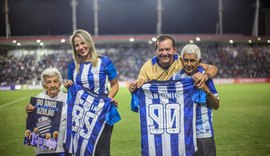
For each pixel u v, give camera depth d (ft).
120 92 90.53
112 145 27.91
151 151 15.58
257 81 129.08
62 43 136.56
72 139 16.46
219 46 153.79
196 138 15.71
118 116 16.55
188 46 15.19
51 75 16.42
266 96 70.95
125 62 141.28
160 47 15.14
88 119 16.19
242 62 144.77
